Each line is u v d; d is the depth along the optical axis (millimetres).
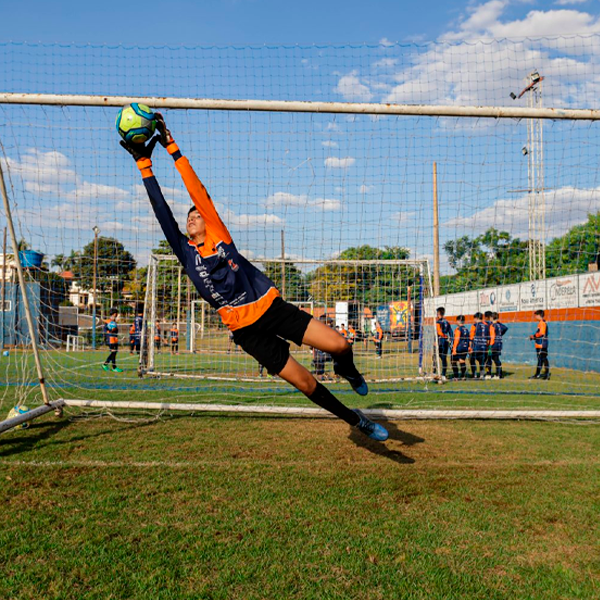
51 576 2451
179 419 6258
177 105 5414
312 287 11070
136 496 3521
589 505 3461
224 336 12445
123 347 16734
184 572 2496
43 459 4395
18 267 5742
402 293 11469
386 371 12234
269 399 7816
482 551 2783
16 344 7512
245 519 3148
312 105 5500
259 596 2297
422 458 4582
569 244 10852
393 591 2359
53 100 5352
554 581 2477
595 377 12234
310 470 4164
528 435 5586
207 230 3303
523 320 16344
